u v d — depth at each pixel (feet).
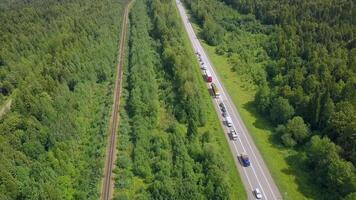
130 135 485.15
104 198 391.04
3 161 386.11
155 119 506.89
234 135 474.90
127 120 513.86
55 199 371.35
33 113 481.46
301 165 425.69
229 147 459.73
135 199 385.70
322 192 388.78
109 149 460.14
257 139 473.67
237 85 606.55
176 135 461.37
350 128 405.59
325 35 651.66
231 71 654.94
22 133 441.68
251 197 387.75
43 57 654.12
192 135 459.73
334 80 509.76
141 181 410.72
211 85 594.24
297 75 539.29
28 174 397.60
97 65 646.33
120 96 580.30
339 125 419.95
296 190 394.32
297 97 494.18
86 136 491.72
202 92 574.56
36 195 369.09
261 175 414.41
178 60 619.26
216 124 504.02
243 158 430.20
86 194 391.65
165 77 627.05
